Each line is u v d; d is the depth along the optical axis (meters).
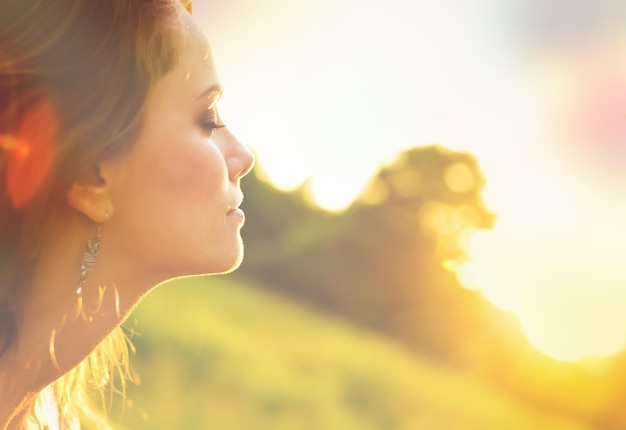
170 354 12.73
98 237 1.43
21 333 1.43
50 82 1.37
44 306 1.43
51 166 1.37
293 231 28.23
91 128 1.38
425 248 31.64
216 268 1.50
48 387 1.68
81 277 1.43
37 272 1.41
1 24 1.37
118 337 1.83
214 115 1.52
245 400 13.48
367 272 29.81
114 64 1.38
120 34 1.39
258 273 27.64
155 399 11.48
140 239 1.45
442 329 29.25
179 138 1.45
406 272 30.86
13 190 1.38
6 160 1.37
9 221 1.38
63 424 1.73
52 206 1.39
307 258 28.38
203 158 1.46
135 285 1.50
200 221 1.46
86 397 1.87
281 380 14.59
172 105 1.45
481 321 30.20
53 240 1.41
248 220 27.91
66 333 1.45
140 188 1.43
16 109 1.36
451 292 30.56
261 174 28.06
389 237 31.20
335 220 29.55
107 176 1.41
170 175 1.44
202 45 1.49
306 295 28.33
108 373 1.82
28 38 1.37
